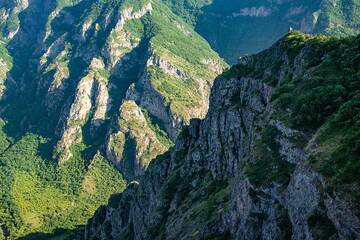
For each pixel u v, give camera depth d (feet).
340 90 313.94
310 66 399.24
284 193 270.67
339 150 242.37
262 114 379.35
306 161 255.09
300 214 245.04
